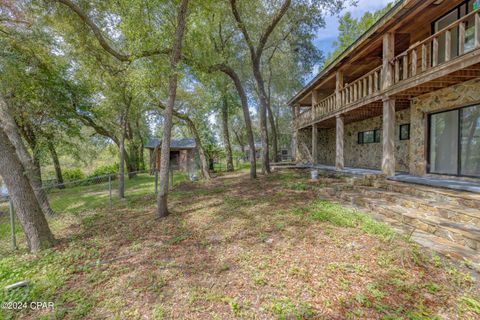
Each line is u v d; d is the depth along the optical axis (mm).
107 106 8383
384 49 6535
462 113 5617
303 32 14461
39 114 8422
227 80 15039
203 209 5926
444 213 3912
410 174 7098
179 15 5570
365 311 2135
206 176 13242
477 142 5332
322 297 2340
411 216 3982
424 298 2254
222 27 12023
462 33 4383
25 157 6066
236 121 28406
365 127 11031
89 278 2998
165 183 5590
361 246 3266
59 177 13469
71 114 9023
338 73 9320
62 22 6730
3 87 6770
